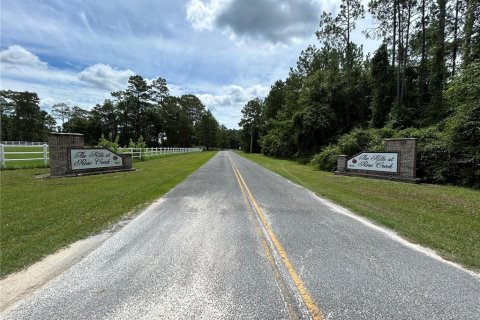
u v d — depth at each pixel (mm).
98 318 2734
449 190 10867
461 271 3932
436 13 24859
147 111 63250
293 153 38156
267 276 3662
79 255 4273
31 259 4059
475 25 18656
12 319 2715
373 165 15023
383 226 6070
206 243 4844
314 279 3611
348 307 2990
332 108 30797
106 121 72625
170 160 28094
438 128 16141
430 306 3041
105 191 9305
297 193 10039
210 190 10383
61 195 8391
